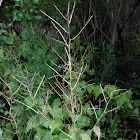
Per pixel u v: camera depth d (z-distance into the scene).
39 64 2.08
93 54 3.06
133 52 5.18
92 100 2.46
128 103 1.82
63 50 2.30
